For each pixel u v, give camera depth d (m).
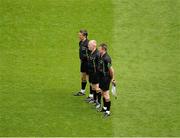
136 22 79.44
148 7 81.75
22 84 68.94
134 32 77.81
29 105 65.44
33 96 67.00
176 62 72.69
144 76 70.31
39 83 69.25
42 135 60.41
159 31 78.00
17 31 78.06
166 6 81.94
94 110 64.81
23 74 70.62
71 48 75.44
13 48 75.19
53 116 63.69
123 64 72.44
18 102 65.88
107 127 61.84
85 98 67.06
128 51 74.62
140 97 66.88
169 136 60.41
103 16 80.44
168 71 71.12
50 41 76.50
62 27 78.81
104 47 61.81
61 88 68.50
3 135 60.41
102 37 76.88
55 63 72.75
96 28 78.50
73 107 65.31
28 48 75.25
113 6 82.06
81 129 61.44
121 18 80.06
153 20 79.75
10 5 82.38
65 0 83.12
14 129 61.41
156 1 82.81
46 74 70.81
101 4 82.44
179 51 74.62
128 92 67.75
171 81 69.31
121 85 68.88
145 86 68.62
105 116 63.41
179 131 61.19
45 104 65.75
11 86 68.50
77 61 73.19
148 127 61.84
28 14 80.88
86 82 67.00
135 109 64.88
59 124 62.28
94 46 63.47
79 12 81.19
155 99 66.44
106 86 62.53
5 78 69.88
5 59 73.25
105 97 63.06
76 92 67.88
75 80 69.94
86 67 65.38
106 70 62.06
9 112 64.12
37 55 74.06
